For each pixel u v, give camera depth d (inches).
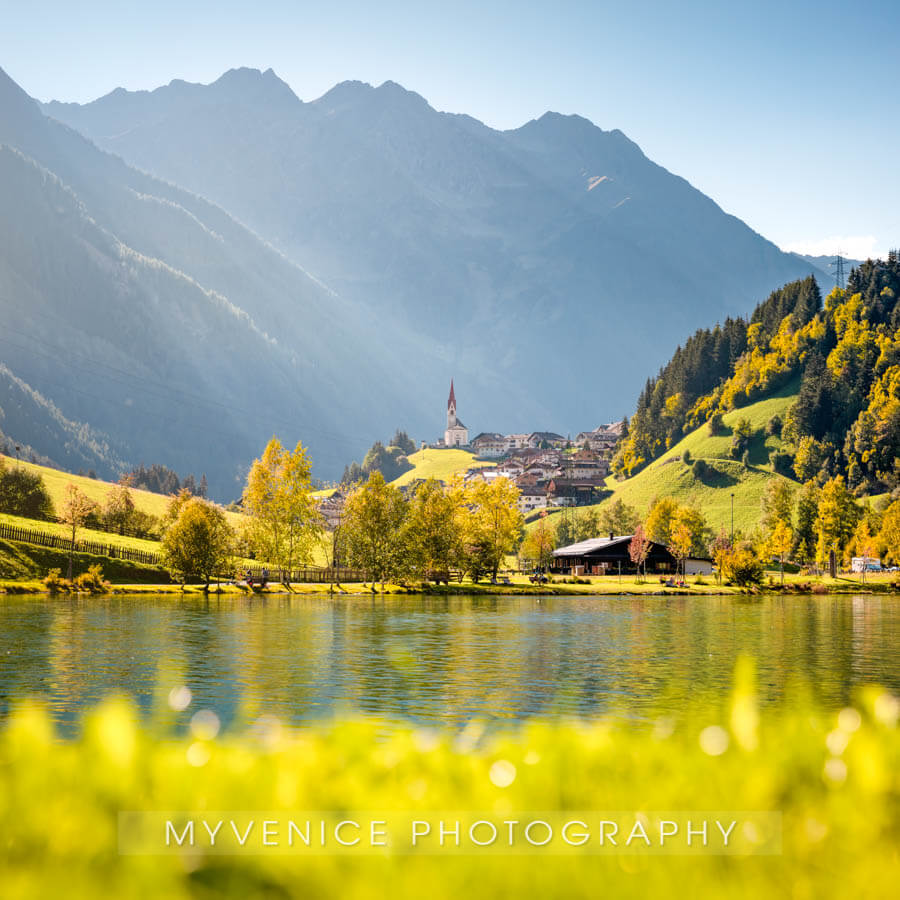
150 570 4291.3
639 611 3622.0
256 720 1110.4
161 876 155.9
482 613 3302.2
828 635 2576.3
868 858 176.4
